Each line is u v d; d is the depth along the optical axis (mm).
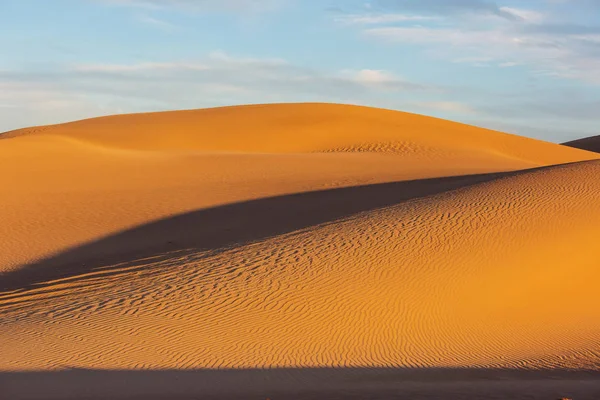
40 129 62656
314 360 13656
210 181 37781
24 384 11711
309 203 30578
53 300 18953
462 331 15453
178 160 44375
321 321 15938
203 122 63719
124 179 37844
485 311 16531
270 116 65812
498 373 12898
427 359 13836
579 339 15078
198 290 18281
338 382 12008
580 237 20000
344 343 14711
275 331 15391
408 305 16719
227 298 17516
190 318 16344
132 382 11875
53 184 36062
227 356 13852
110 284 20016
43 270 23547
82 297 18875
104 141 55062
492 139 63844
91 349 14344
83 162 41656
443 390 10906
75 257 25094
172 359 13641
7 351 14312
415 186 31906
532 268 18500
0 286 21781
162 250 24562
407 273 18344
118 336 15234
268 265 19672
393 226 21750
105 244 26688
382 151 54344
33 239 27703
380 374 12688
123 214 30938
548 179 25375
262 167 42250
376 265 18922
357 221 22938
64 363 13375
